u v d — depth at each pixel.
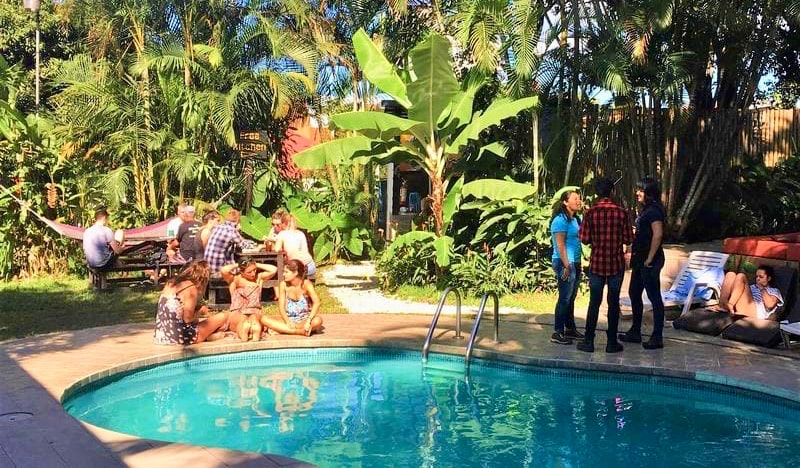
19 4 21.70
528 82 11.93
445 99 10.96
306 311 8.49
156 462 4.33
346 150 11.97
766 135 14.88
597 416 6.04
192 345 7.63
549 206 11.60
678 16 12.40
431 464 4.96
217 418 5.95
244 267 8.80
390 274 12.16
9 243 12.55
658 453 5.18
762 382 6.25
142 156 13.42
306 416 6.02
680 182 13.51
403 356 8.00
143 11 13.58
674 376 6.75
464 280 11.41
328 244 14.65
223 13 14.40
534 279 11.43
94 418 5.94
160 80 13.41
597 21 11.56
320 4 15.09
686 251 11.79
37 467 4.23
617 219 7.27
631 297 7.82
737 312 8.27
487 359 7.55
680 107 12.52
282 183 14.99
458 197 11.63
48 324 8.87
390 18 13.91
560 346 7.80
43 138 13.52
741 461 4.99
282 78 13.90
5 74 14.45
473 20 11.21
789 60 15.02
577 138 12.47
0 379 6.22
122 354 7.22
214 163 13.91
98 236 11.21
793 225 14.09
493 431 5.66
